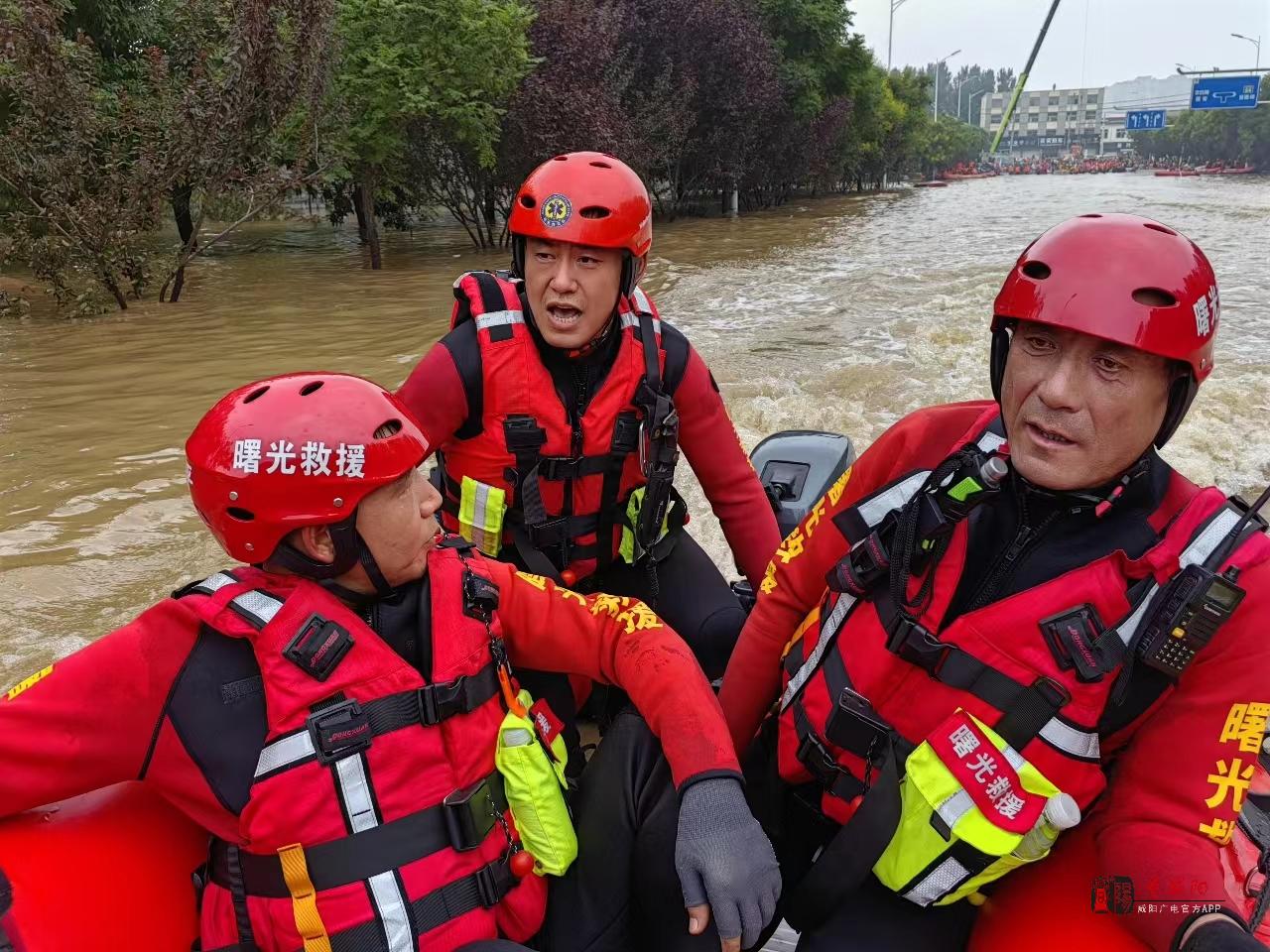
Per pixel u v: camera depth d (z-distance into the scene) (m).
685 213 23.53
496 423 2.17
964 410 1.47
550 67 14.57
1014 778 1.31
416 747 1.35
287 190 11.00
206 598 1.35
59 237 9.40
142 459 5.01
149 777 1.37
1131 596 1.25
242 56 10.04
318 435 1.30
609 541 2.29
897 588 1.40
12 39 9.03
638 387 2.19
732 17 21.20
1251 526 1.24
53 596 3.56
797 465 3.07
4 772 1.29
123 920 1.41
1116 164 102.56
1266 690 1.22
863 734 1.44
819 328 8.09
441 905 1.34
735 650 1.80
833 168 31.75
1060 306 1.16
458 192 14.83
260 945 1.35
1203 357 1.19
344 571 1.37
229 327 8.65
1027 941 1.38
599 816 1.56
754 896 1.39
